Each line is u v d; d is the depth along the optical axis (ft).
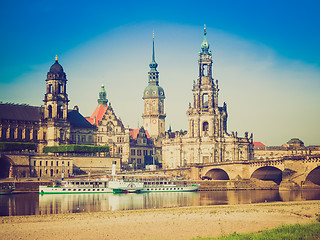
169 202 558.97
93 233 377.30
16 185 652.48
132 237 368.48
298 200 576.20
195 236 372.79
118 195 639.76
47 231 381.60
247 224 409.69
